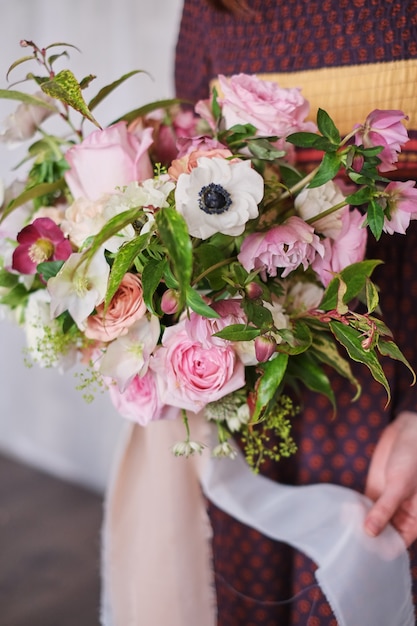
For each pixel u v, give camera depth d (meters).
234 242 0.74
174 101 0.87
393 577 0.85
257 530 1.00
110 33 2.14
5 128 0.88
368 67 0.90
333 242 0.77
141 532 0.98
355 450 0.94
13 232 0.87
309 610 0.96
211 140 0.77
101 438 2.41
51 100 0.89
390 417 0.92
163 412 0.79
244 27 1.00
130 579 1.01
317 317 0.75
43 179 0.89
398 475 0.84
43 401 2.56
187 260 0.61
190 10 1.08
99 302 0.71
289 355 0.81
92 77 0.78
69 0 2.20
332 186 0.76
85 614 1.83
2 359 2.66
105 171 0.78
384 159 0.73
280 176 0.83
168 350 0.73
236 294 0.75
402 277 0.92
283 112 0.79
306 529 0.90
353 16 0.90
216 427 0.93
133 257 0.66
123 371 0.75
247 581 1.03
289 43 0.96
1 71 2.41
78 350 0.88
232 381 0.74
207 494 0.95
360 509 0.87
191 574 0.98
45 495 2.45
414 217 0.72
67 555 2.10
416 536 0.85
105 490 2.43
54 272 0.76
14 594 1.93
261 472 0.97
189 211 0.67
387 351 0.71
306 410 0.96
